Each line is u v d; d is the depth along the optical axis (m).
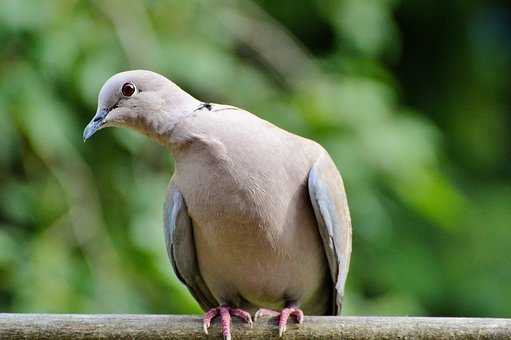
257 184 7.57
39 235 12.11
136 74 7.93
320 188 7.78
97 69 12.11
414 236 14.45
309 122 12.79
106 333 7.33
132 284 11.96
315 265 8.09
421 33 16.22
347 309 12.36
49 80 12.09
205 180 7.57
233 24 13.38
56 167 12.27
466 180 15.71
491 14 16.52
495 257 14.77
